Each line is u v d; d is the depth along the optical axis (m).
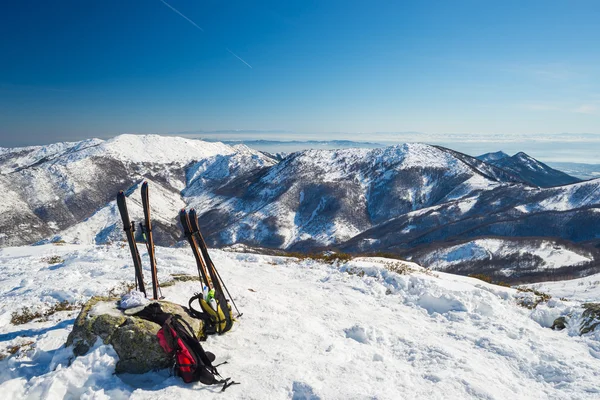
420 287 10.52
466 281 12.80
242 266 13.51
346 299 9.81
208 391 4.77
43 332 6.99
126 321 5.40
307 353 6.16
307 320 7.79
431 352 6.57
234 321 7.12
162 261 13.35
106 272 11.96
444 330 7.97
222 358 5.78
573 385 5.55
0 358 5.85
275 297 9.30
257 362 5.66
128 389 4.75
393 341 7.20
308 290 10.51
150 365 5.18
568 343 7.21
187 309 6.49
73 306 8.68
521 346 6.95
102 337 5.32
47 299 8.95
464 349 6.91
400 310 9.33
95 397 4.50
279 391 4.82
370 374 5.53
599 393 5.21
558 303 9.55
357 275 12.34
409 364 6.25
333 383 5.11
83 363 5.00
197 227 6.82
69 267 13.20
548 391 5.52
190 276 10.44
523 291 11.62
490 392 5.19
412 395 5.04
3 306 8.62
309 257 16.84
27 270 14.46
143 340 5.17
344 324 7.99
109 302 6.05
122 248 16.78
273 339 6.60
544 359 6.44
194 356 5.00
